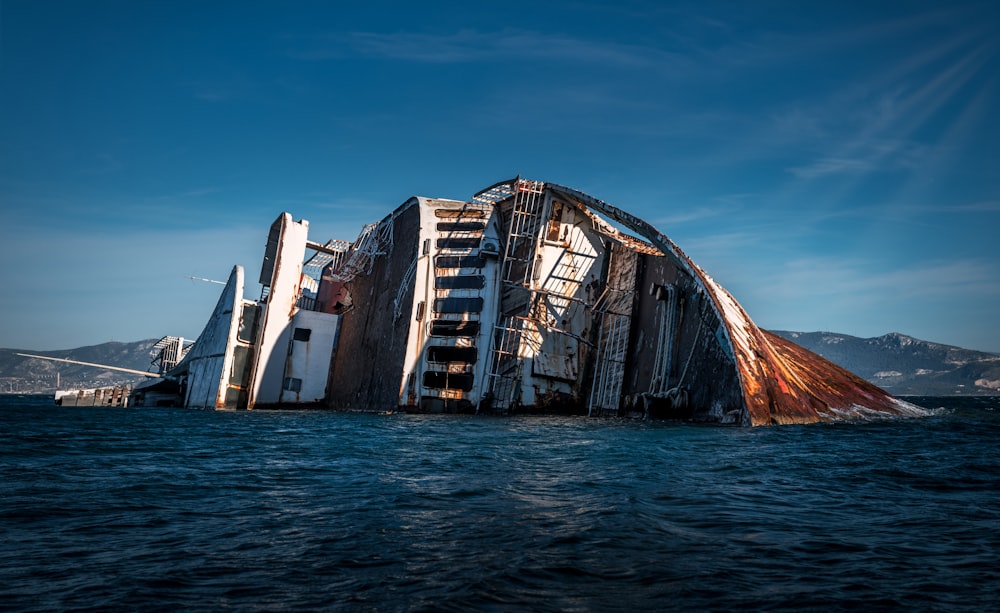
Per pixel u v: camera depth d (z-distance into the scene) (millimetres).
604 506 9414
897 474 13047
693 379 32906
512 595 5598
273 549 7043
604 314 42594
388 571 6254
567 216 43281
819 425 28500
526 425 30047
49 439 20016
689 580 6012
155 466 14070
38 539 7445
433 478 12336
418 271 44344
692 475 12828
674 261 34750
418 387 42938
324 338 53625
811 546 7250
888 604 5395
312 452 17406
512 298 43812
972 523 8461
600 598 5543
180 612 5164
